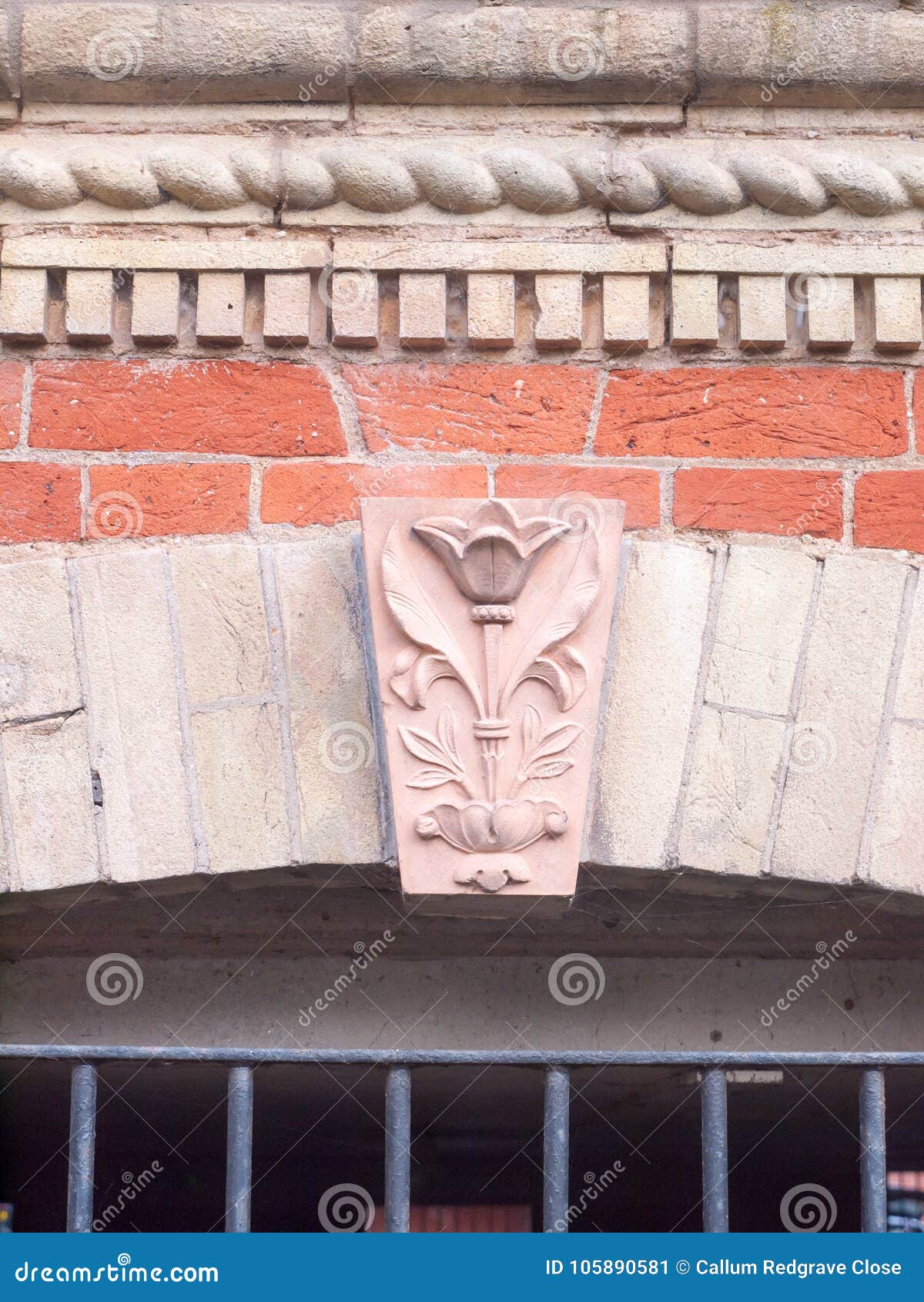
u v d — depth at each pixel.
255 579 2.37
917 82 2.58
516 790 2.24
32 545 2.40
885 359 2.52
